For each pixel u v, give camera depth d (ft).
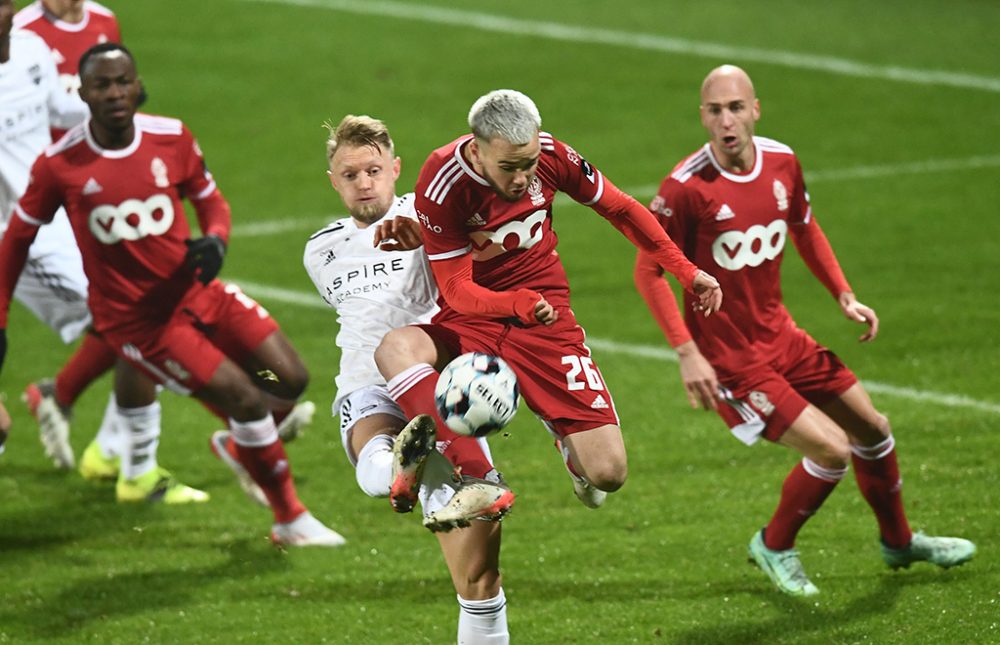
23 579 78.84
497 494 53.98
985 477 86.38
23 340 121.90
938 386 102.22
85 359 92.84
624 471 62.18
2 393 110.11
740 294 71.10
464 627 61.93
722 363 71.36
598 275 130.31
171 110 181.98
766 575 75.25
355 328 67.97
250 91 188.96
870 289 123.44
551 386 62.75
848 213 143.95
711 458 92.73
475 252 61.31
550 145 60.85
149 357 82.48
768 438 70.90
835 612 70.23
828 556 77.41
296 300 127.54
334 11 222.89
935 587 72.38
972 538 78.13
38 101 94.73
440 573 78.33
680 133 172.04
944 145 166.20
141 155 81.10
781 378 71.00
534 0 231.71
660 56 201.98
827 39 210.38
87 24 101.35
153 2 224.94
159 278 81.76
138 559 81.61
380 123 69.05
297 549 82.28
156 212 81.51
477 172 58.75
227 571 79.51
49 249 89.92
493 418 56.29
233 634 71.31
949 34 212.64
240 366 85.20
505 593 74.84
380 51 204.64
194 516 88.22
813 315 118.52
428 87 190.08
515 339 63.00
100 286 82.12
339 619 72.74
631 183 154.92
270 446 81.56
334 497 90.12
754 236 70.64
